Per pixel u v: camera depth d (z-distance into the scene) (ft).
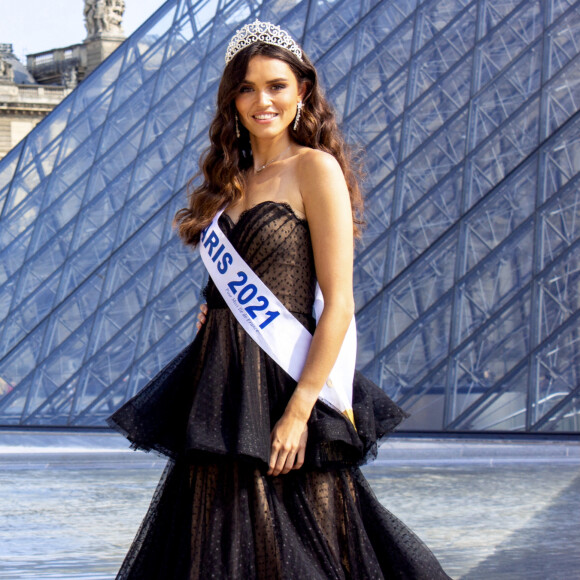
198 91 93.91
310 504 9.87
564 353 61.41
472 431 58.59
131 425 10.18
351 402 10.23
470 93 79.61
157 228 81.92
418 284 68.13
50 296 83.15
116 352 73.97
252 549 9.59
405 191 75.87
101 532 24.64
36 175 96.58
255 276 10.12
